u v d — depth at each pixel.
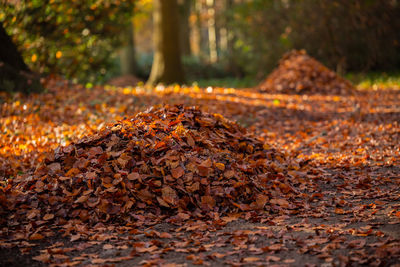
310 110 9.92
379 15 15.67
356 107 9.70
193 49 45.66
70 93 9.66
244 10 17.84
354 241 3.50
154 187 4.40
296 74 12.42
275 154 5.82
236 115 9.12
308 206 4.52
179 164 4.56
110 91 10.30
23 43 11.09
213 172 4.59
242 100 10.52
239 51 21.12
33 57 11.23
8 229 3.90
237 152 5.46
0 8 9.83
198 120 5.42
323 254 3.31
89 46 13.30
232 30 20.88
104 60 14.89
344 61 16.80
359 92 12.12
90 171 4.45
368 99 10.98
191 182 4.45
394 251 3.24
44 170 4.58
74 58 13.21
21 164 5.81
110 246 3.60
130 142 4.68
